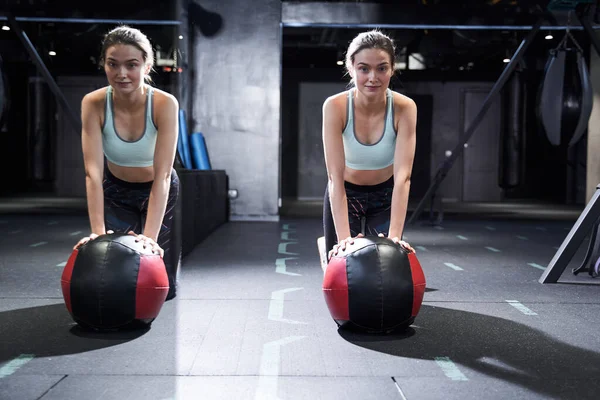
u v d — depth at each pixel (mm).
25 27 11883
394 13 9156
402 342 2760
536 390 2152
